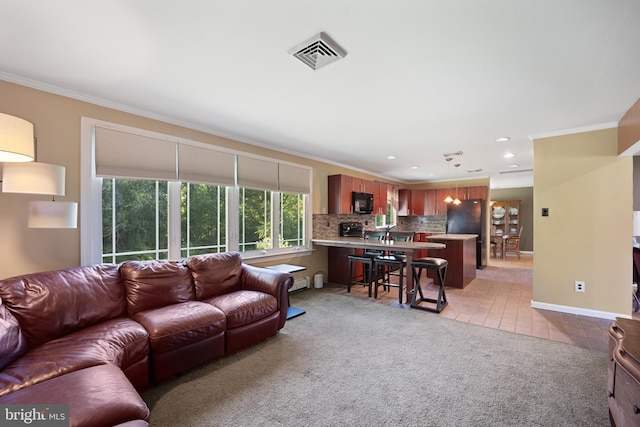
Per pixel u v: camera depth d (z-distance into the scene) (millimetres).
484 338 2799
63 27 1580
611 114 2920
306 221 4910
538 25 1550
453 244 4852
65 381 1324
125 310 2336
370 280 4227
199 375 2170
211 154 3494
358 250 4891
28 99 2227
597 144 3293
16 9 1423
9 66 2012
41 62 1961
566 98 2518
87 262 2510
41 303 1902
